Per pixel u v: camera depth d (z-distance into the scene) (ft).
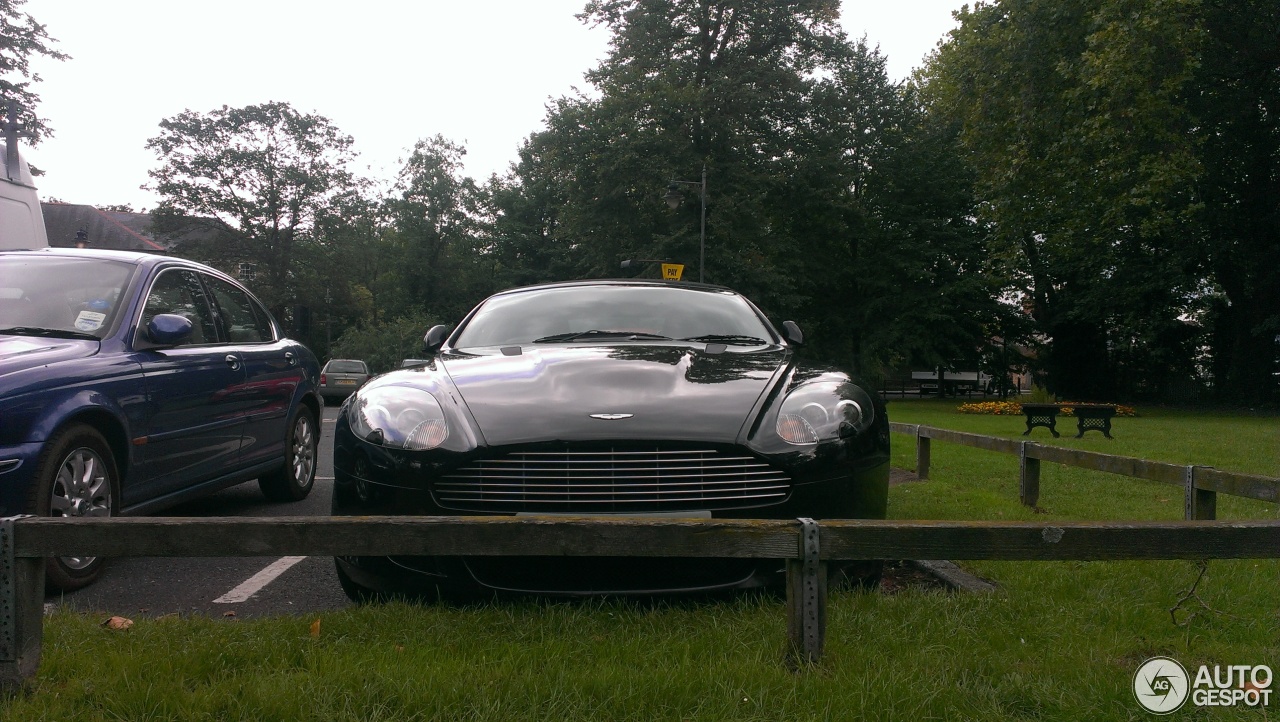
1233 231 97.76
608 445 10.89
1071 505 20.99
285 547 8.12
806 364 14.03
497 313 16.99
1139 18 75.15
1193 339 119.14
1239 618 10.55
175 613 10.74
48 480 12.47
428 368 13.65
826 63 119.24
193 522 8.09
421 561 11.00
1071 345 130.00
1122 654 9.40
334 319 202.59
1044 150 86.79
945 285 128.77
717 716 7.59
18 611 8.02
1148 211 91.15
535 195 194.39
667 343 15.06
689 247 110.11
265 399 19.67
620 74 112.57
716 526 8.31
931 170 130.11
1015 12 84.94
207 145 183.73
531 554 8.19
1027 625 10.15
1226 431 56.39
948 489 22.52
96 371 13.87
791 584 8.57
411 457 11.14
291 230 187.01
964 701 7.96
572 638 9.48
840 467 11.55
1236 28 86.22
